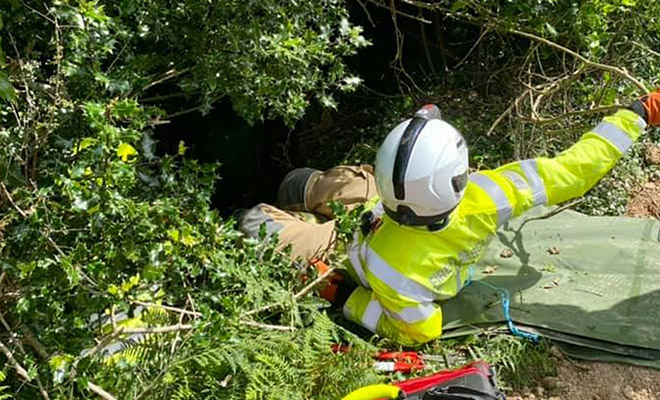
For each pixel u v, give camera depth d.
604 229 4.49
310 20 4.25
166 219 3.07
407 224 3.55
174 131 5.61
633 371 3.62
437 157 3.38
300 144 6.45
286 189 4.84
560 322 3.83
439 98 6.23
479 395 2.92
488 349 3.73
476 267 4.30
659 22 5.54
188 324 3.36
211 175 3.38
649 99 3.88
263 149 6.11
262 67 3.74
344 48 4.18
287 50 3.59
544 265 4.27
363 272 3.82
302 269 3.97
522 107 5.75
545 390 3.60
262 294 3.55
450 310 3.97
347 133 6.45
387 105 6.39
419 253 3.62
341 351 3.70
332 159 6.16
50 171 2.81
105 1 3.32
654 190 5.34
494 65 6.28
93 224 2.76
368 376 3.35
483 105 6.01
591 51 5.13
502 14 5.20
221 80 3.69
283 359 3.36
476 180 3.77
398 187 3.42
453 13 5.31
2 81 2.34
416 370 3.59
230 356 3.16
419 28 6.84
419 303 3.64
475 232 3.68
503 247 4.42
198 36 3.61
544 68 6.08
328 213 4.67
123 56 3.59
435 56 6.88
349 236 3.99
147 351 3.22
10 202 2.77
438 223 3.58
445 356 3.70
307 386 3.32
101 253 2.85
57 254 2.78
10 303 2.91
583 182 3.80
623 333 3.74
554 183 3.76
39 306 2.79
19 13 2.90
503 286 4.12
